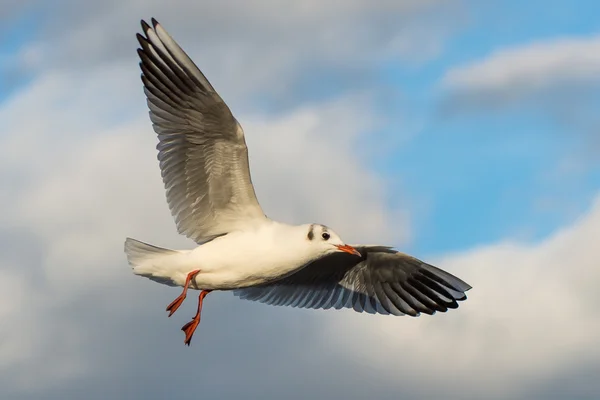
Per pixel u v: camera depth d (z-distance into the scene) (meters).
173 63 13.86
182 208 14.67
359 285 16.95
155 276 14.51
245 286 14.66
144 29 14.01
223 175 14.34
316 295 16.97
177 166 14.48
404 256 16.27
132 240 14.56
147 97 14.39
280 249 14.34
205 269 14.36
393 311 16.92
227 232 14.64
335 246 14.48
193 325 14.51
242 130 13.94
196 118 14.08
